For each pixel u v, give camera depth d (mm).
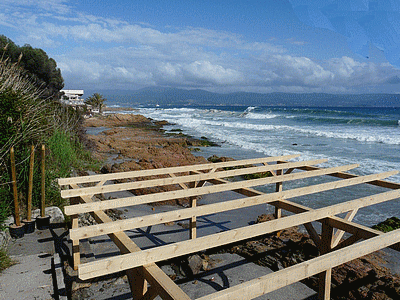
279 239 5324
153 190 8266
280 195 4398
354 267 4277
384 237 3070
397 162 12820
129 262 2330
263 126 31516
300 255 4664
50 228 5109
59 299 3225
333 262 2625
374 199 4234
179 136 25297
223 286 4090
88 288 3854
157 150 15445
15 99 5828
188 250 2592
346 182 5047
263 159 6707
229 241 2820
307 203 8023
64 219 5344
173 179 5215
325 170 5793
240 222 6488
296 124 33969
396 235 3195
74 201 4762
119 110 93875
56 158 7324
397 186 5105
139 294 2545
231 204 3951
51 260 3922
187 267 4391
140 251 2400
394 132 23578
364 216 7117
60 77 25578
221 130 29562
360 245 2852
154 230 5941
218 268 4570
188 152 15562
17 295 3193
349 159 13500
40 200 5340
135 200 4059
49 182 5727
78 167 9453
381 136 20703
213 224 6359
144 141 20844
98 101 63688
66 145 8375
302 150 16344
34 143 6078
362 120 32344
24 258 4020
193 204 5715
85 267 2150
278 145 18406
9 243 4438
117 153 15508
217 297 1947
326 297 3576
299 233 5551
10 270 3705
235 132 27172
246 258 4855
